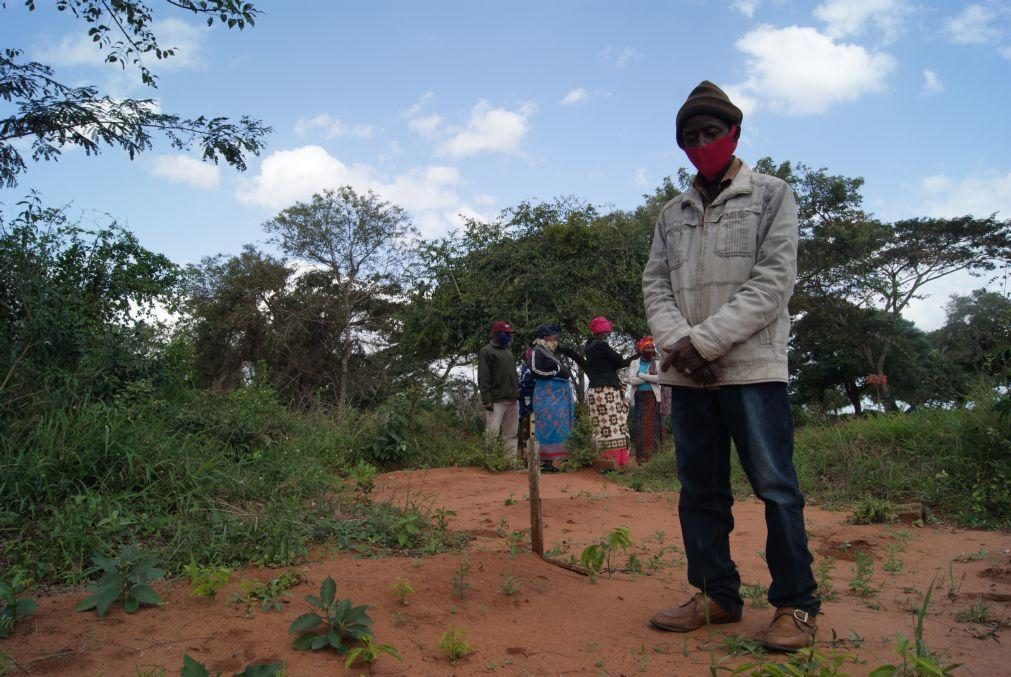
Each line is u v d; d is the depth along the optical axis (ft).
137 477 15.42
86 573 11.60
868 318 86.99
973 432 21.76
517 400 33.06
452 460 32.48
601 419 31.86
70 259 24.29
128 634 9.24
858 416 28.94
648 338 34.58
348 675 8.19
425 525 15.81
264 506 15.71
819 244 87.25
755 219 9.88
